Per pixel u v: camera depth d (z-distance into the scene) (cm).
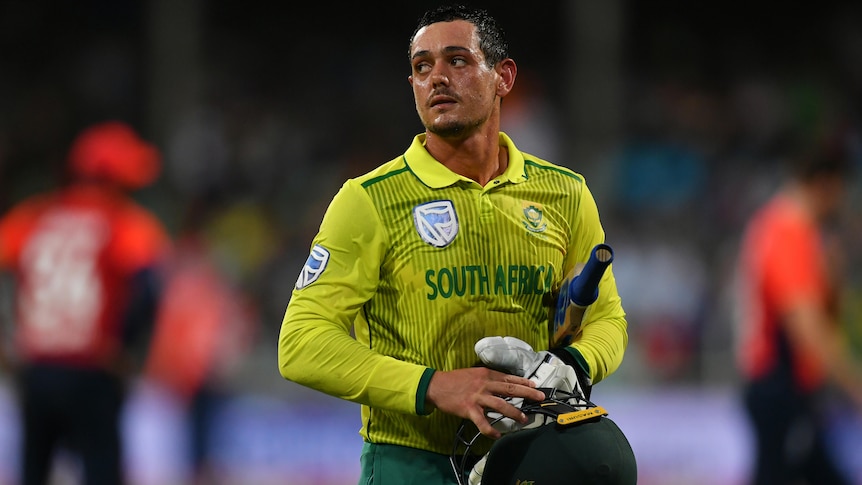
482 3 5809
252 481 3241
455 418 1184
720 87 5634
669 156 4981
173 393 3114
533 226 1186
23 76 5478
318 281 1149
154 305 2253
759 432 2097
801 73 5681
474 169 1195
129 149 2277
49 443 2258
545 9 5816
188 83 4734
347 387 1117
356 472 3312
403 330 1168
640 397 3412
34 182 5016
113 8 5634
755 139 5291
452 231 1158
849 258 3988
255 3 5791
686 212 4775
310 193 4862
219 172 4784
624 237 4531
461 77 1155
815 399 2086
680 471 3366
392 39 5791
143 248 2245
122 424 2266
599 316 1275
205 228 4397
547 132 4866
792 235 2047
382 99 5453
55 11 5628
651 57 5762
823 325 2023
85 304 2209
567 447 1075
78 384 2198
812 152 2069
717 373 3906
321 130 5253
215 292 3155
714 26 5894
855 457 2961
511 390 1085
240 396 3622
